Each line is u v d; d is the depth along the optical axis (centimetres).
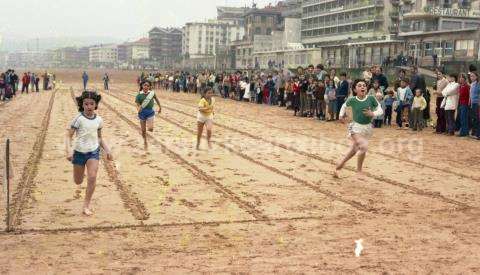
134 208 827
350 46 7969
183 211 816
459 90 1905
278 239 688
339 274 570
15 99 3478
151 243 661
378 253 642
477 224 780
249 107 3173
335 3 10100
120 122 2152
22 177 1030
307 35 11250
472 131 1906
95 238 676
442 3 6862
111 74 14138
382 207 873
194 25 19300
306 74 2656
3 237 671
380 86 2227
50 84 5556
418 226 764
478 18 6656
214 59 15438
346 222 777
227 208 838
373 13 8894
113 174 1084
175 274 558
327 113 2544
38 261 589
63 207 821
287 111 2909
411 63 5328
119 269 570
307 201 899
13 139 1555
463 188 1040
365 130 1095
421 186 1047
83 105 780
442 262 615
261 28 12912
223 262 598
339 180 1085
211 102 1450
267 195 934
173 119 2322
